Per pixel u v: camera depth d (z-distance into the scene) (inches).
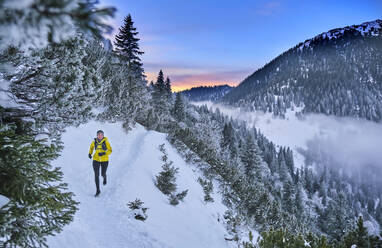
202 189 423.2
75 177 238.7
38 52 97.6
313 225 1686.8
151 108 886.4
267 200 534.3
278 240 169.0
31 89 116.3
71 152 286.5
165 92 1701.5
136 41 1225.4
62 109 122.8
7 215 63.3
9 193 71.1
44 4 26.1
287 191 2097.7
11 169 73.6
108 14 31.1
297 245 162.6
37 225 80.5
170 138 615.2
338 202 2839.6
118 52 1149.7
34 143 90.1
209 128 1344.7
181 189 346.9
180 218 256.2
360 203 4586.6
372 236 238.2
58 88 114.0
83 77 144.8
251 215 450.0
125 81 627.2
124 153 393.4
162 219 227.9
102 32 33.0
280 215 519.2
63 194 94.8
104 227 167.9
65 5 26.9
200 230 257.0
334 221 1611.7
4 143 77.0
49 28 29.0
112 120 488.4
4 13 26.0
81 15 29.1
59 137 134.1
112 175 286.0
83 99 144.7
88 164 287.4
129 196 237.6
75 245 125.7
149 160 392.2
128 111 561.6
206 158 651.5
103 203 208.2
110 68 630.5
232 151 1560.0
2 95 99.9
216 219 326.0
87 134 371.6
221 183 546.3
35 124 115.1
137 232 179.5
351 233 252.4
